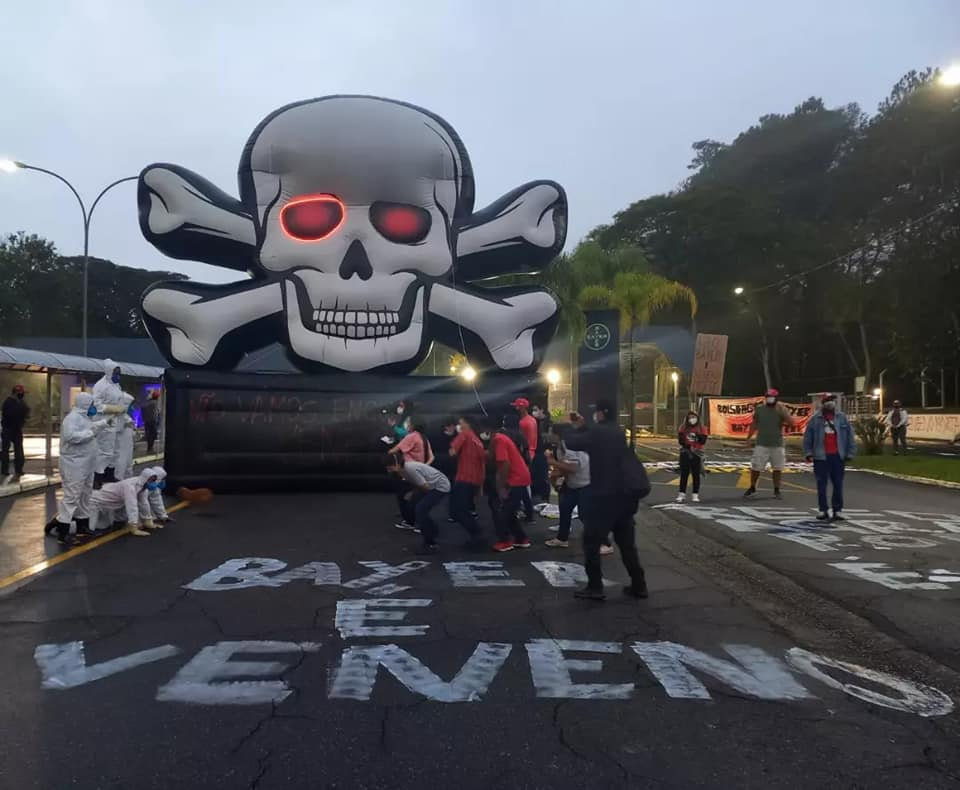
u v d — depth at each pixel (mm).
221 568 7473
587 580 7137
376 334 13766
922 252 42438
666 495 13812
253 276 14516
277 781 3377
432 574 7359
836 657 5129
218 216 13625
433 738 3818
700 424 12891
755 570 7715
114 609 6027
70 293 67938
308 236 13625
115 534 9250
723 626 5766
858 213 55344
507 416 10297
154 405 23078
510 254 14578
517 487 8609
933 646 5352
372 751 3670
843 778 3482
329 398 13203
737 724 4043
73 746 3680
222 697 4293
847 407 34500
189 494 11977
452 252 14180
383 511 11250
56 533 9164
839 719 4125
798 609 6293
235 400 12914
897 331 45031
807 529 10047
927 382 47500
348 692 4387
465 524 8805
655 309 27391
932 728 4031
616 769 3531
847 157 59156
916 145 46469
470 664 4879
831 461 10703
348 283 13648
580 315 26172
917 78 49750
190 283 13570
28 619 5750
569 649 5191
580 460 8539
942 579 7250
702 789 3363
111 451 9812
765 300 54250
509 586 6922
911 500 13266
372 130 13547
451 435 10414
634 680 4648
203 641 5262
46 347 48812
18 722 3947
